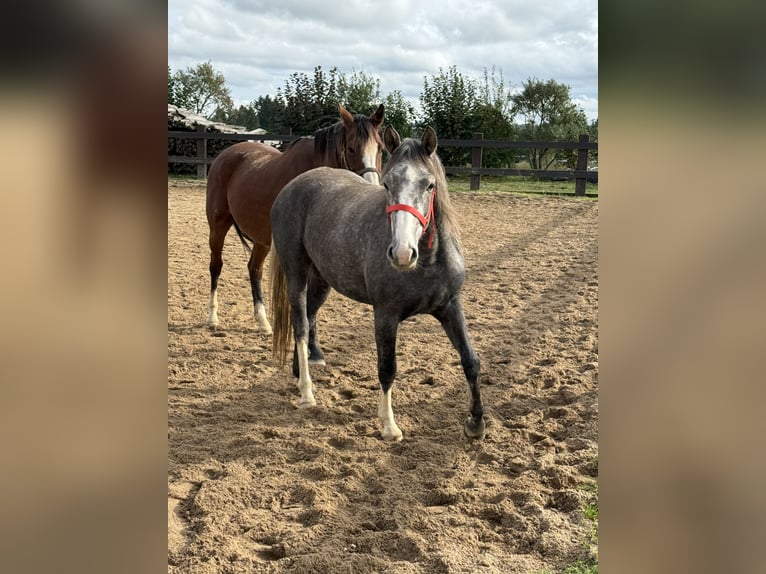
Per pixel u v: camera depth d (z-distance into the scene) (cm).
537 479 282
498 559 224
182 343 483
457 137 1611
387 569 220
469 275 694
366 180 423
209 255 789
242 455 313
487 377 412
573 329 507
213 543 238
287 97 1736
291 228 393
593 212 1114
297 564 221
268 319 549
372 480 289
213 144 1555
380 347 326
